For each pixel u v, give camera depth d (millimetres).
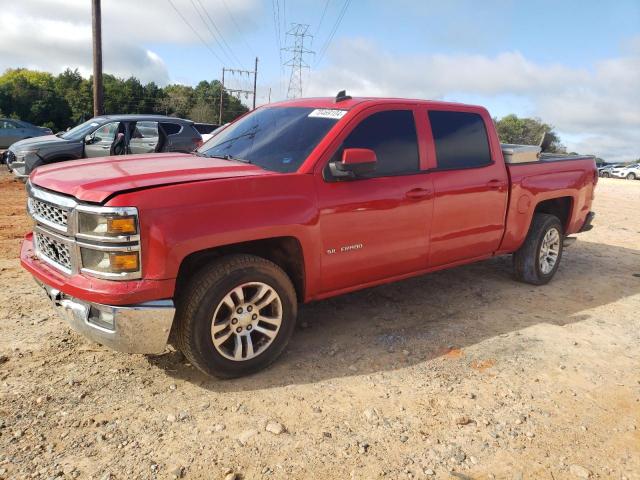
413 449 2914
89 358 3777
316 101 4645
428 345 4250
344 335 4391
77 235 3129
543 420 3252
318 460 2787
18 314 4480
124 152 11305
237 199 3393
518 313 5094
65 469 2629
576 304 5484
